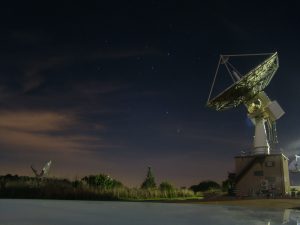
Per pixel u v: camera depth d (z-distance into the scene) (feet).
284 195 126.31
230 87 123.13
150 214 30.40
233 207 46.09
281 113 130.93
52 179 109.60
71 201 50.31
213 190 171.63
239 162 136.67
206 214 32.45
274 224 26.99
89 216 27.55
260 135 134.82
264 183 131.75
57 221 24.35
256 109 134.00
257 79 126.52
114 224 23.70
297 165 149.69
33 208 33.55
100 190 110.22
